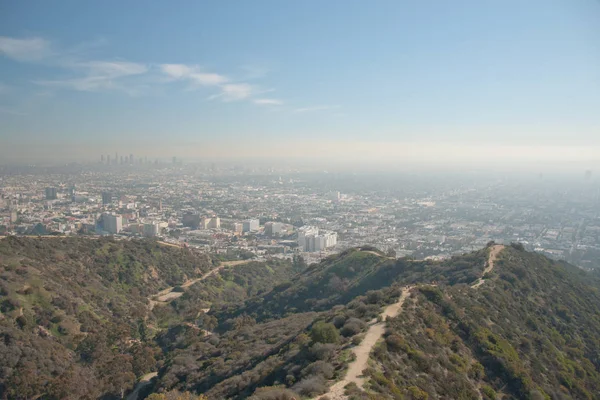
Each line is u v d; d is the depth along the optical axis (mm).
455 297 53688
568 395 43000
